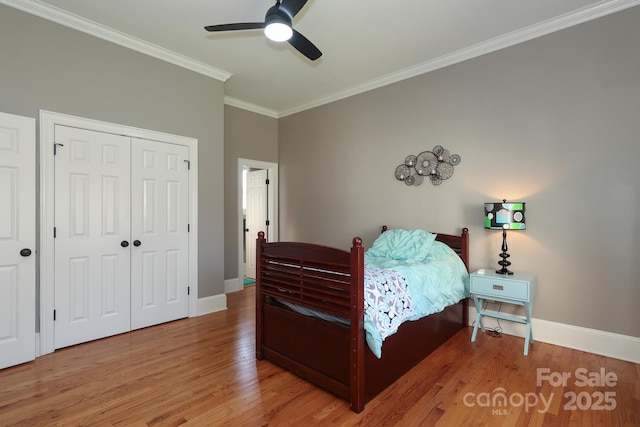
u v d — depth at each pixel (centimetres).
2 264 237
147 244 325
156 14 273
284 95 464
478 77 328
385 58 350
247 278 580
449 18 277
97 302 292
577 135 273
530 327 264
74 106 279
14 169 243
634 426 175
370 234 422
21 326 246
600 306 264
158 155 333
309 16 274
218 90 385
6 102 246
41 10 260
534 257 294
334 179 466
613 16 256
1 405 193
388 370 215
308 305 219
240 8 266
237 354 266
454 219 345
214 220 383
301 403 196
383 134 408
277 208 551
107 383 219
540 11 268
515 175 305
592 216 266
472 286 288
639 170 247
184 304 355
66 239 274
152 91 329
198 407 192
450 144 348
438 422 179
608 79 259
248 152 509
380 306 202
